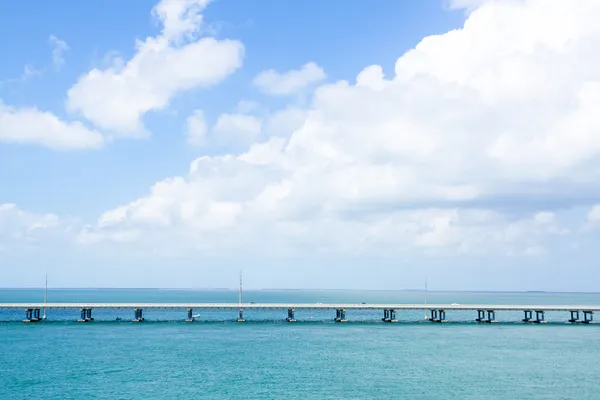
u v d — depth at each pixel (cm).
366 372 6894
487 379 6525
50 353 8194
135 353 8250
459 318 17950
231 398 5547
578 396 5747
